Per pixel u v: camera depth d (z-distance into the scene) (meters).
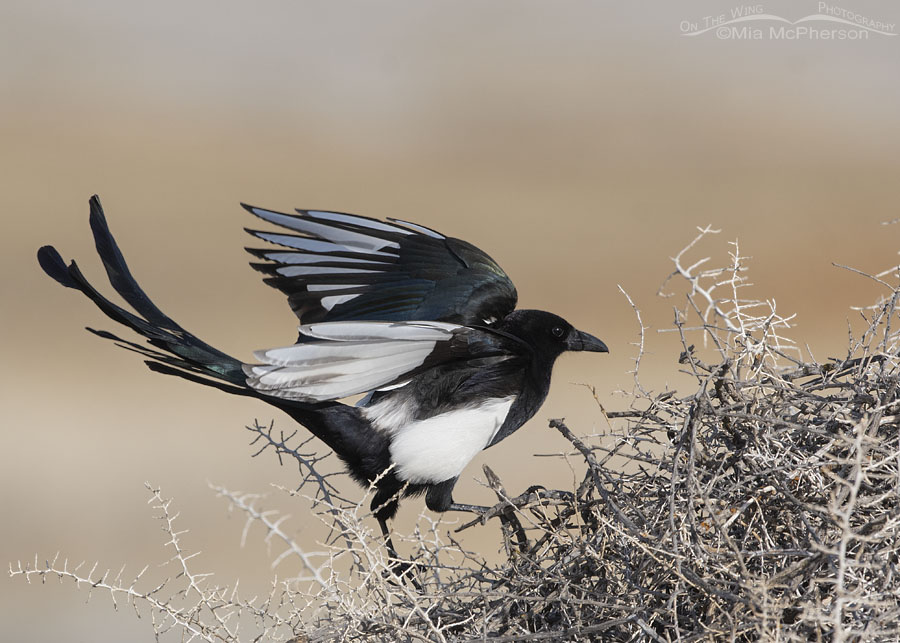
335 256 12.04
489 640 8.34
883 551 7.70
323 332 9.49
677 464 8.33
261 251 11.94
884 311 9.30
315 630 8.77
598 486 8.84
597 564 8.92
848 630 7.39
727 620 7.98
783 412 9.04
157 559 21.16
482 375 11.23
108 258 11.05
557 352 12.06
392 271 12.03
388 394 11.16
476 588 9.22
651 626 8.59
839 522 7.48
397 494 10.86
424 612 8.45
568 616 8.80
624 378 26.06
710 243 41.22
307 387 9.53
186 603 18.86
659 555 8.33
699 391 8.62
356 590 8.67
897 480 7.95
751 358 9.16
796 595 7.95
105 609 19.44
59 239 42.56
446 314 11.86
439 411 11.11
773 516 8.66
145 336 10.68
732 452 8.80
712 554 8.24
